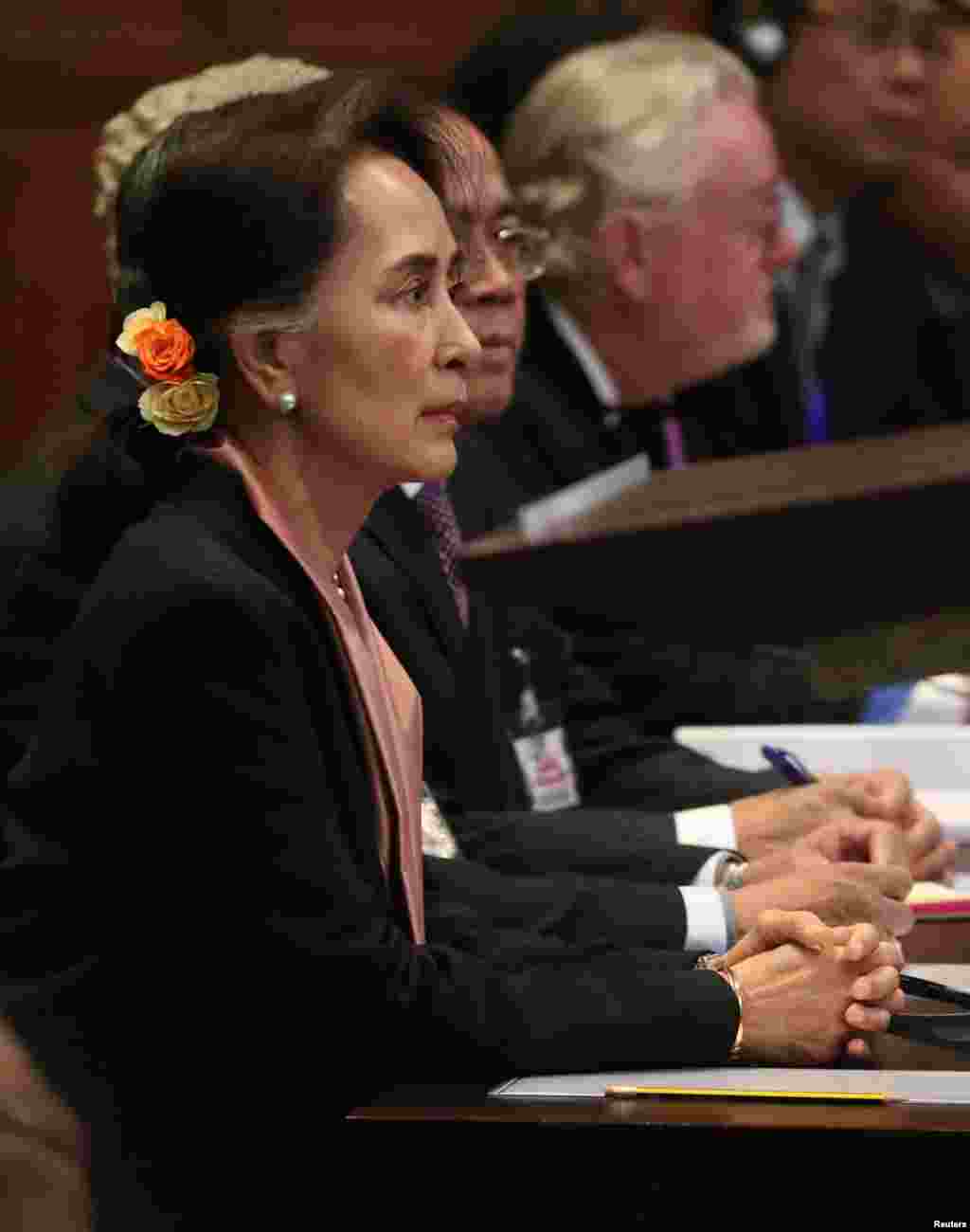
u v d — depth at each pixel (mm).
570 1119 6543
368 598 8906
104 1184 7027
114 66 23094
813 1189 6391
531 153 14211
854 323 20219
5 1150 7043
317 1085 7023
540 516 10180
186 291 7078
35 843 7078
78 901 7062
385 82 7137
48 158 23047
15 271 23062
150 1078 7078
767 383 18156
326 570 7316
